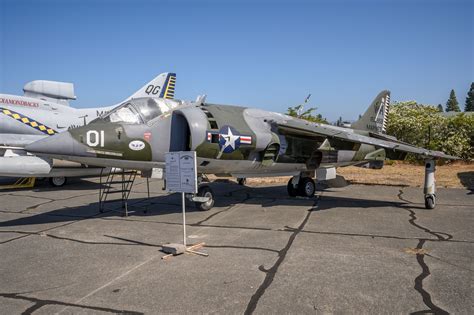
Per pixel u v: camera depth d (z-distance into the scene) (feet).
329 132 32.89
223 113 30.09
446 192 41.50
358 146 37.83
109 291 13.64
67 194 40.81
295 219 26.48
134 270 15.83
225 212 29.32
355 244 19.83
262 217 27.22
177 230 23.15
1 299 13.05
